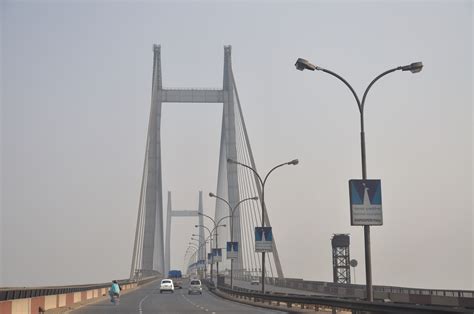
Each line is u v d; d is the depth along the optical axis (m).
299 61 27.70
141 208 110.25
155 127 116.19
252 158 101.38
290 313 37.62
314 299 35.59
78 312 37.62
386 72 27.94
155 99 117.56
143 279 109.56
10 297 35.25
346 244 101.94
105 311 38.81
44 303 35.66
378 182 26.88
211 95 118.69
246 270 105.56
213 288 84.25
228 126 115.50
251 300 53.84
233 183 111.19
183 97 118.94
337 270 101.38
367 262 26.28
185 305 47.28
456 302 39.59
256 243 53.19
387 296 48.56
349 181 26.88
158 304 48.88
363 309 25.91
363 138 27.31
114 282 48.31
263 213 53.88
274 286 97.62
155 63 120.62
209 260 119.81
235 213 108.94
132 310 40.06
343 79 27.88
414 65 27.81
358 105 27.72
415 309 20.42
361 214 26.59
